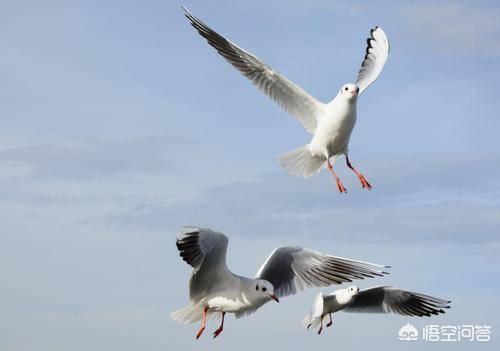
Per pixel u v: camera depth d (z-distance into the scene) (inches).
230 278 349.4
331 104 449.1
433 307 435.5
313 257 369.7
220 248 335.6
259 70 458.6
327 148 457.4
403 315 449.4
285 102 463.2
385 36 506.3
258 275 362.0
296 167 470.3
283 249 367.9
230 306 351.9
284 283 372.2
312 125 464.1
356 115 450.6
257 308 357.4
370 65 507.5
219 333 366.6
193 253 328.8
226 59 464.1
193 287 351.6
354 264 362.3
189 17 451.5
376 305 453.4
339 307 444.1
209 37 459.5
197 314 362.3
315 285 368.8
